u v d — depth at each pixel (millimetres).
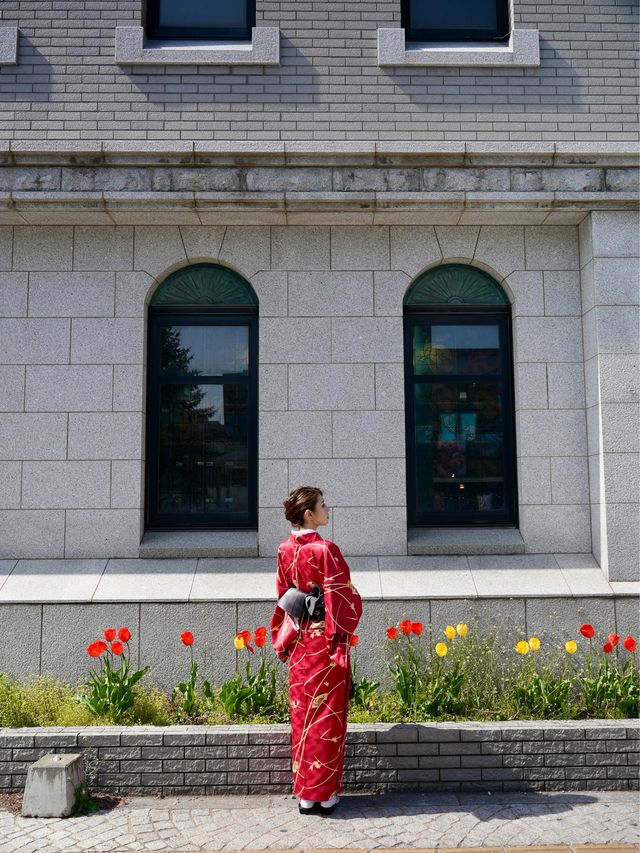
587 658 6160
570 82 6965
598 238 6691
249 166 6594
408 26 7242
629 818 4543
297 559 4754
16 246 6902
